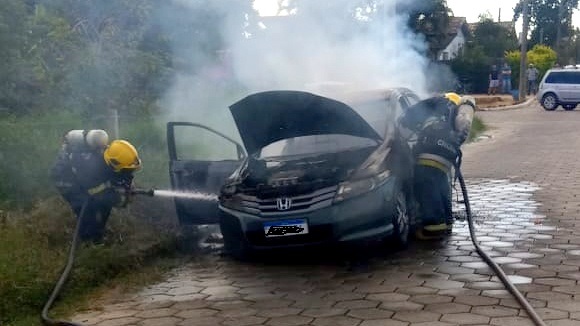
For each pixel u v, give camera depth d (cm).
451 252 641
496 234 703
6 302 526
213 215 710
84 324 498
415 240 699
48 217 687
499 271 554
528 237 684
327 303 517
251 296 549
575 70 2761
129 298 561
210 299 548
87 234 662
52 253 616
